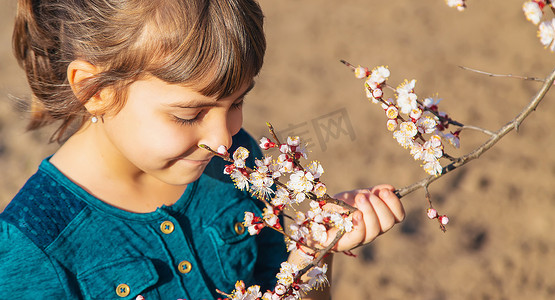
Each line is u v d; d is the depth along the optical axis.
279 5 5.49
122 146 1.35
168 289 1.42
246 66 1.32
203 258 1.45
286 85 4.23
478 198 3.21
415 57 4.56
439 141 1.36
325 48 4.73
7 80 3.79
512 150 3.55
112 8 1.31
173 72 1.29
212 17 1.30
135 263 1.40
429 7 5.34
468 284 2.76
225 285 1.46
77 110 1.38
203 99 1.31
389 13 5.24
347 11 5.31
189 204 1.45
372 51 4.67
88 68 1.33
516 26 4.93
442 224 1.38
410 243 2.98
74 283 1.38
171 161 1.35
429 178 1.39
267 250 1.57
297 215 1.40
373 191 1.42
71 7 1.34
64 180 1.38
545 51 4.58
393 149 3.56
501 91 4.11
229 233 1.47
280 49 4.73
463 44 4.73
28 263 1.35
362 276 2.79
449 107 3.94
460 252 2.93
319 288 1.52
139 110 1.32
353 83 4.25
